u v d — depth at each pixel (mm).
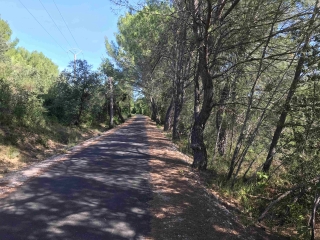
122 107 51812
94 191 6445
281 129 9086
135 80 31031
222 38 9102
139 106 97312
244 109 11219
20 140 11617
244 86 10984
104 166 9141
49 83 22891
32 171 7969
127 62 30312
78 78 22203
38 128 14297
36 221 4691
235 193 8156
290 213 7270
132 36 24000
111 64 30828
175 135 19391
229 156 13633
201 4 9633
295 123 7414
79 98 21828
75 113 21812
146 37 18812
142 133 22422
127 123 37906
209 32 8688
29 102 15055
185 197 6523
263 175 8109
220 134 14367
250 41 8617
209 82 9555
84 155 11008
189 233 4707
